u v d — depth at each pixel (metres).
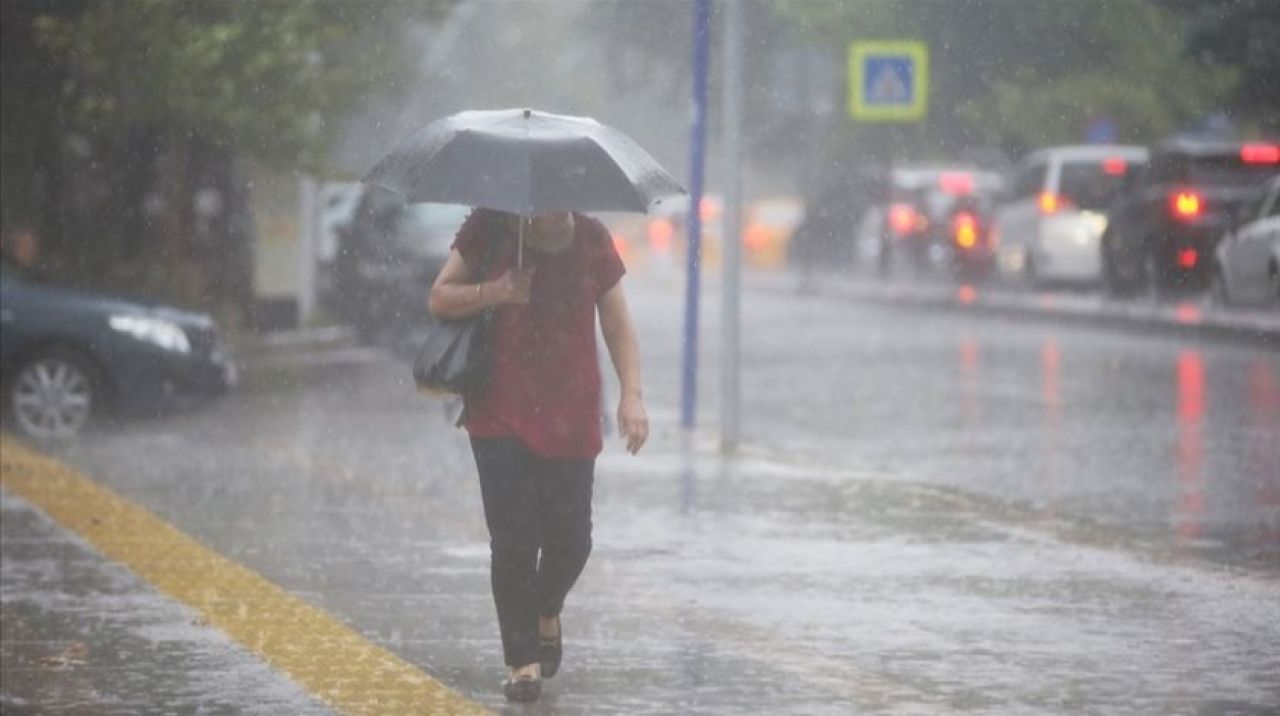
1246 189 89.56
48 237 73.88
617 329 22.16
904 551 31.58
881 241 126.06
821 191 144.12
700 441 47.12
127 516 35.47
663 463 42.81
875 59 83.88
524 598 21.73
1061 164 102.19
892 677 23.00
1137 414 51.47
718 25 115.44
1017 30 113.50
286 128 66.31
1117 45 112.50
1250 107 109.06
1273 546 32.09
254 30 65.75
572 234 21.83
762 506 36.56
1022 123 116.44
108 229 74.88
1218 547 32.00
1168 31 110.94
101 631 25.70
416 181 21.03
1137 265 93.31
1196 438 46.38
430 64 73.44
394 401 57.25
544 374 21.58
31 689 22.59
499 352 21.55
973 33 113.62
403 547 32.25
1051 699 21.92
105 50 63.66
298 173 70.62
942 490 38.56
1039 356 70.69
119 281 71.94
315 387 61.75
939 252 133.12
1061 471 41.34
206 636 25.41
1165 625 25.84
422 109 74.94
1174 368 64.44
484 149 21.02
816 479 40.19
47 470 41.88
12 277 50.09
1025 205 104.31
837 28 112.25
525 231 21.67
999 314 94.69
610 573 29.70
